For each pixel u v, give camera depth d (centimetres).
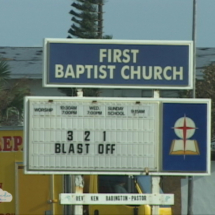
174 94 11119
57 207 5544
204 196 7719
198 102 5041
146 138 5009
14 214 5566
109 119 4994
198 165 5028
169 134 5019
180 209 7750
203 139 5034
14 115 9856
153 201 4978
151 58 5084
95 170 4978
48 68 5028
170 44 5088
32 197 5566
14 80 13975
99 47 5069
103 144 4991
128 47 5078
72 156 4988
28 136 4984
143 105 5012
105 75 5056
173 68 5084
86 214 5378
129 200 4959
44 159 4984
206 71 11669
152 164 5000
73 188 5459
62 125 4991
